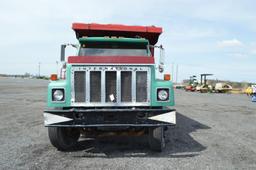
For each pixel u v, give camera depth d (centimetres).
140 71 477
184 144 580
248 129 791
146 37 651
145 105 470
